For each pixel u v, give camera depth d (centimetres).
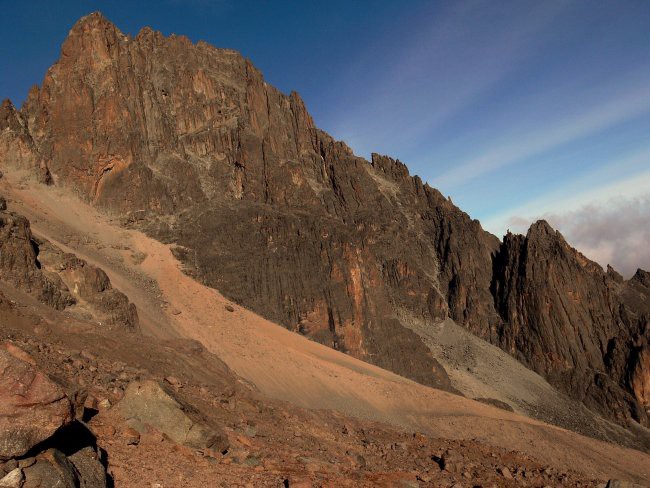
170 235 11306
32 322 2820
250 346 7506
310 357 8031
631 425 14550
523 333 16900
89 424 1678
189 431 1809
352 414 6731
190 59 15225
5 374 1187
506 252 18862
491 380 14862
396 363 12462
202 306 8394
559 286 17312
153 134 12925
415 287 17000
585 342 16500
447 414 8044
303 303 11875
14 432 1144
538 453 7969
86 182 11312
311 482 1750
